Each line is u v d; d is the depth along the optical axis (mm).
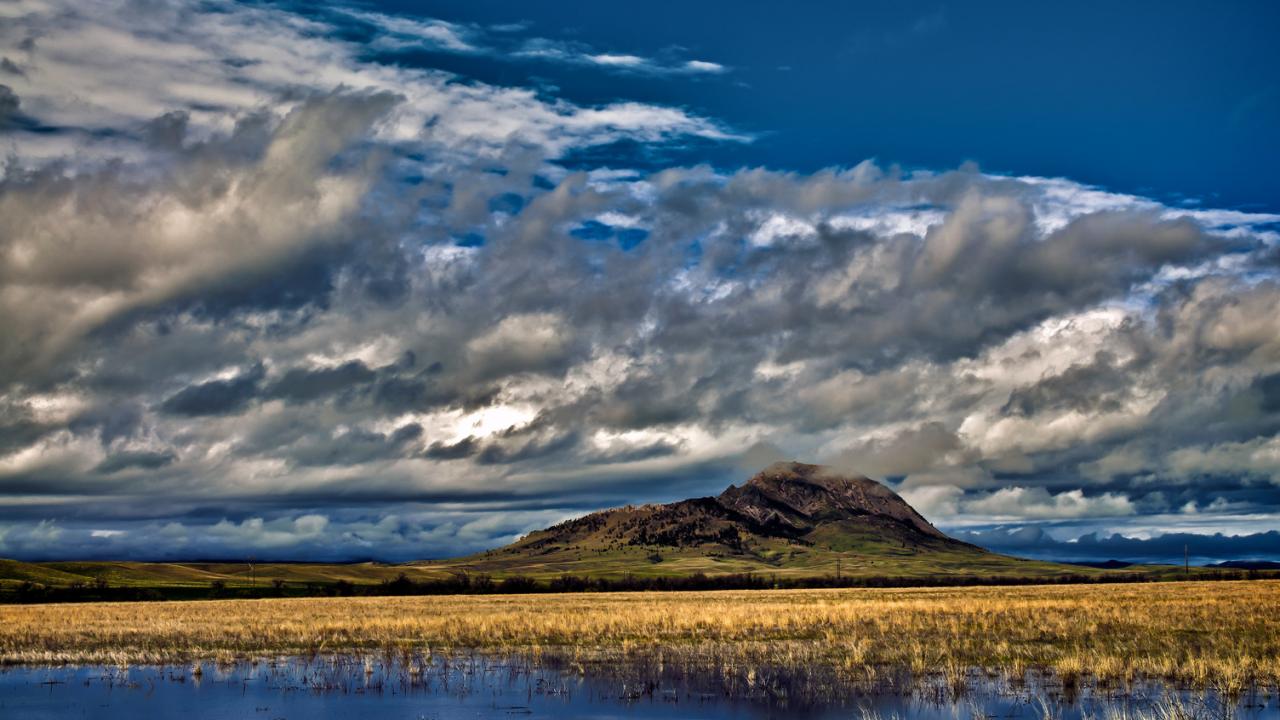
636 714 26641
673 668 36031
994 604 74438
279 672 36969
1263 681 28344
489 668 37281
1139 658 33688
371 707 28594
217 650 46094
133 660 42094
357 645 48156
